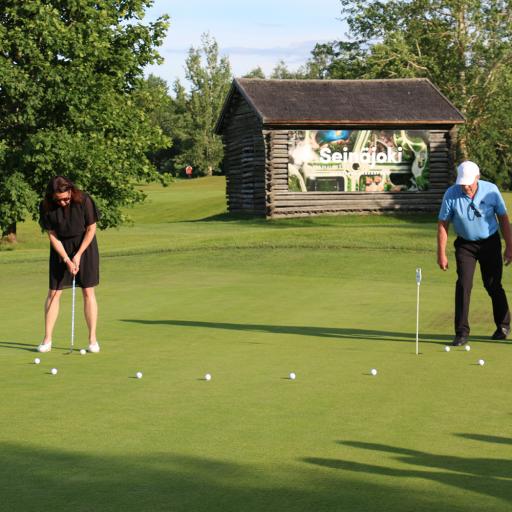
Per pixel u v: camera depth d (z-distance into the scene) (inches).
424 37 2379.4
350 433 214.2
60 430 218.1
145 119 1407.5
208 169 4960.6
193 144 5014.8
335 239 884.0
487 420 227.6
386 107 1696.6
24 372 300.4
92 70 1318.9
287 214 1673.2
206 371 299.9
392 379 285.3
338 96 1716.3
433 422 225.3
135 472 181.8
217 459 191.5
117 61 1373.0
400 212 1704.0
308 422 225.6
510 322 386.6
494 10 2290.8
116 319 433.7
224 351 342.6
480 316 444.5
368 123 1652.3
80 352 340.2
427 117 1675.7
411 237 896.3
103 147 1290.6
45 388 271.7
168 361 320.5
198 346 354.9
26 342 369.1
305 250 815.1
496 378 287.1
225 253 811.4
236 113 1835.6
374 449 199.2
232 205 1905.8
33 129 1315.2
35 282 626.8
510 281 632.4
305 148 1670.8
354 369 303.7
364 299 506.3
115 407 244.4
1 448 201.3
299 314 447.8
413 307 473.7
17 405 247.0
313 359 323.9
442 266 385.7
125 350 346.6
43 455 195.3
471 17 2289.6
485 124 2338.8
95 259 348.2
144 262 768.3
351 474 179.5
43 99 1270.9
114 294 535.8
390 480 175.3
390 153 1691.7
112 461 190.4
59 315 452.8
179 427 220.8
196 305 483.8
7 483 174.6
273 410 239.9
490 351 344.5
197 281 607.8
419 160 1701.5
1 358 330.0
